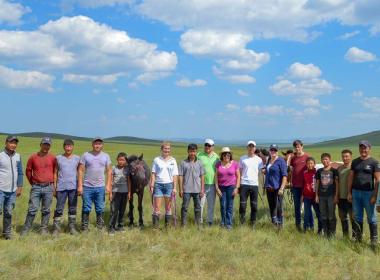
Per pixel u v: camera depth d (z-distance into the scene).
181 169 11.52
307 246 9.55
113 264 7.90
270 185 11.58
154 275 7.45
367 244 9.83
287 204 16.33
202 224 11.85
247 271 7.82
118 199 11.07
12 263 7.95
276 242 9.91
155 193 11.31
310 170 11.16
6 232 9.91
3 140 66.81
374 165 9.68
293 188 11.64
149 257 8.58
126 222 12.53
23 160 33.12
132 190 11.80
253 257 8.69
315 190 10.77
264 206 14.59
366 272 7.86
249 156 11.77
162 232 10.72
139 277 7.37
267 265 8.16
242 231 10.69
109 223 10.94
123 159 11.27
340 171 10.40
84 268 7.89
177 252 8.86
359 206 9.91
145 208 14.72
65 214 13.34
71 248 9.22
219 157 12.20
